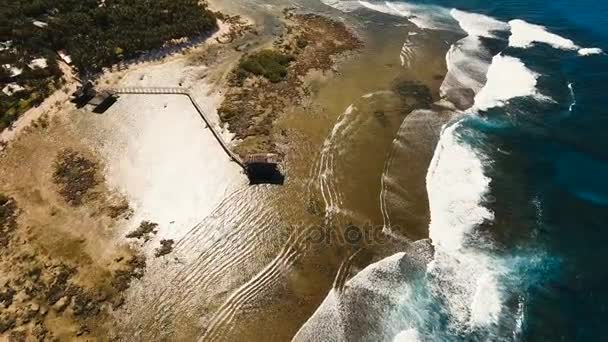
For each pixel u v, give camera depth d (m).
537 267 35.50
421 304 32.84
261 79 52.94
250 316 31.81
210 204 39.12
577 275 34.97
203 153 43.56
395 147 45.44
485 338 30.95
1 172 40.56
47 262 33.84
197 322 31.28
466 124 48.53
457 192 41.38
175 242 36.06
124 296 32.34
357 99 51.03
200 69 54.06
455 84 54.06
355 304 32.75
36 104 47.41
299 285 33.84
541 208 40.06
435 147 45.72
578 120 49.06
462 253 36.38
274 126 46.84
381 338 30.95
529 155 45.16
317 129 46.84
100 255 34.66
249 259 35.34
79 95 47.91
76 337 29.91
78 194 39.00
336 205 39.69
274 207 39.22
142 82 51.47
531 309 32.69
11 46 52.72
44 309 31.12
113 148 43.44
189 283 33.47
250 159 40.75
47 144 43.44
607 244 37.16
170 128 46.03
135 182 40.44
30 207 37.75
